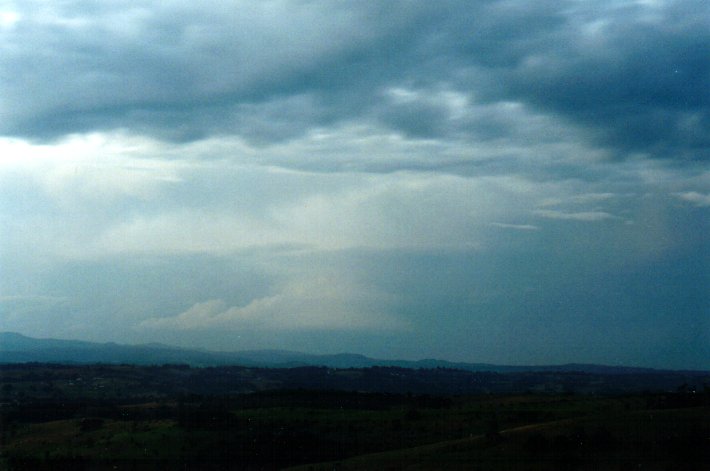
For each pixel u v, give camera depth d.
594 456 50.66
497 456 53.09
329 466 59.25
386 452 61.03
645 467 48.22
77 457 65.00
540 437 53.53
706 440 50.56
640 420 55.38
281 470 60.84
